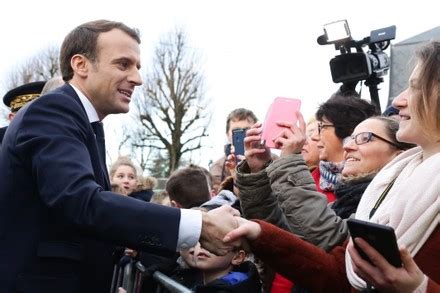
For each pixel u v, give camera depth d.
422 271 1.88
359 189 2.78
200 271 3.19
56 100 2.31
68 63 2.54
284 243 2.25
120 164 6.04
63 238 2.29
